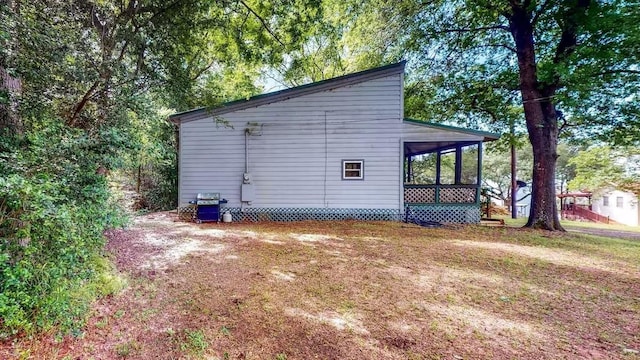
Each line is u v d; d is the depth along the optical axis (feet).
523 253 17.31
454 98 37.93
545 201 26.55
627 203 61.72
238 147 30.04
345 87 29.73
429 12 32.71
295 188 29.81
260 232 23.06
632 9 21.17
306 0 24.36
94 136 11.19
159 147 15.66
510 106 35.22
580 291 11.61
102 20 14.12
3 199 7.15
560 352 7.46
